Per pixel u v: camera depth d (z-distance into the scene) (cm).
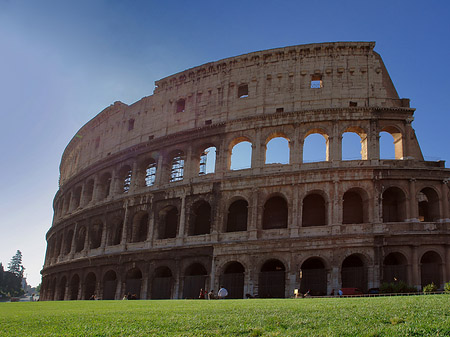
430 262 7025
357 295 6303
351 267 6881
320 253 6888
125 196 8962
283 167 7594
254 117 7988
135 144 9450
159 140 8944
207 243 7525
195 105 8844
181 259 7800
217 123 8262
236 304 3906
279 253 7056
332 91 7856
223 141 8200
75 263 9831
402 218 7119
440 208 7000
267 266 7506
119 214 9138
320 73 8006
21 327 2819
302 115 7769
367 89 7775
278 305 3584
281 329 2495
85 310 3853
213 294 6938
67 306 4694
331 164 7400
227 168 8038
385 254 6744
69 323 2914
